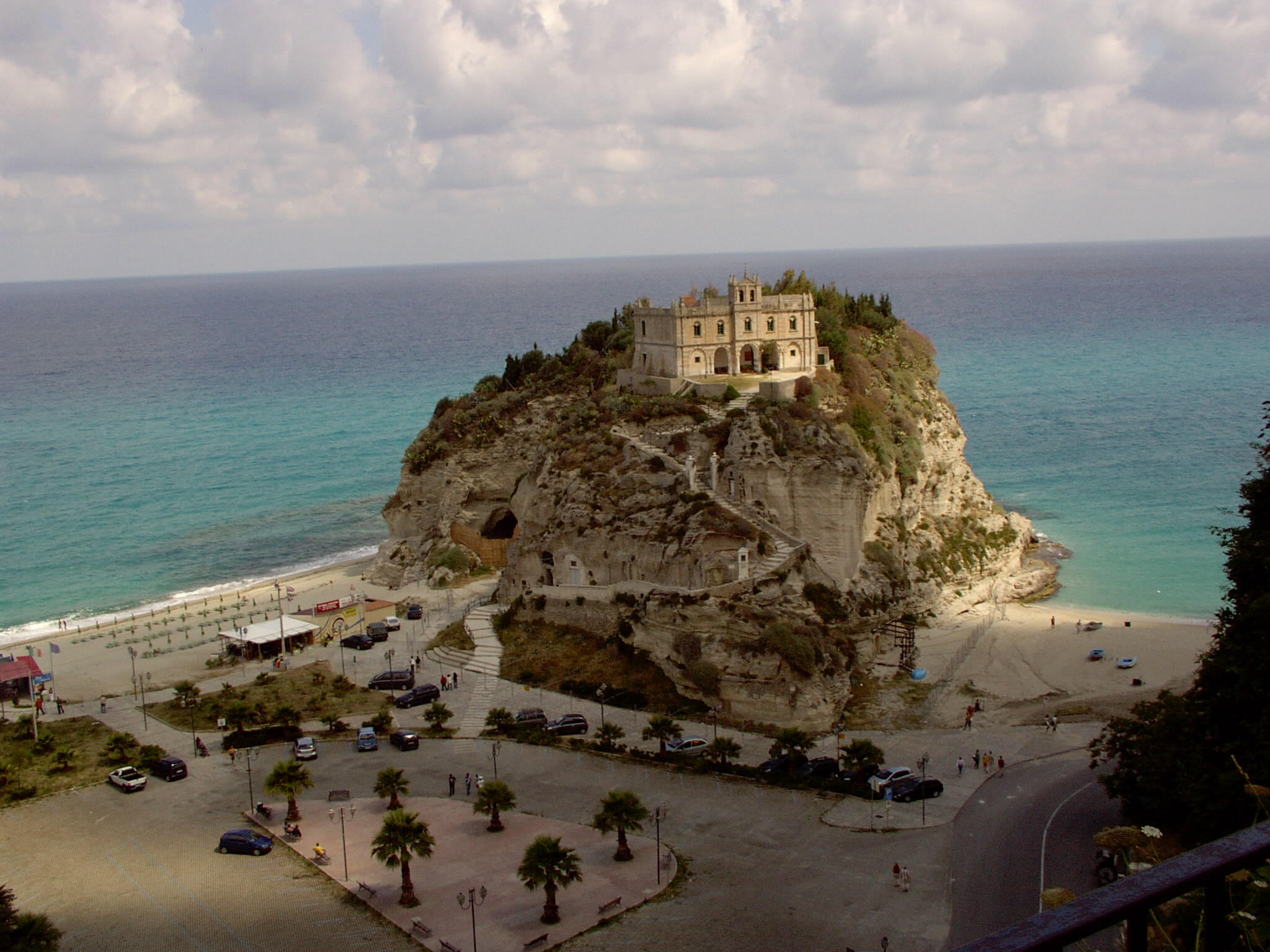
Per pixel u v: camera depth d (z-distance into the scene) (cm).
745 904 6806
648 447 12825
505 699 10888
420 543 16338
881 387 15125
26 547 18275
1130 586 14725
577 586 12250
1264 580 7300
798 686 10050
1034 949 869
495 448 16288
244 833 7800
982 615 13525
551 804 8412
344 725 10250
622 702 10619
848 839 7706
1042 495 19525
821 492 12275
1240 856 984
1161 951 3781
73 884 7350
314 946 6462
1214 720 7219
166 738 10144
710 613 10675
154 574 16850
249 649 12506
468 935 6481
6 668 11656
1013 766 9038
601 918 6644
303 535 18988
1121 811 7912
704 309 14138
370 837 7912
